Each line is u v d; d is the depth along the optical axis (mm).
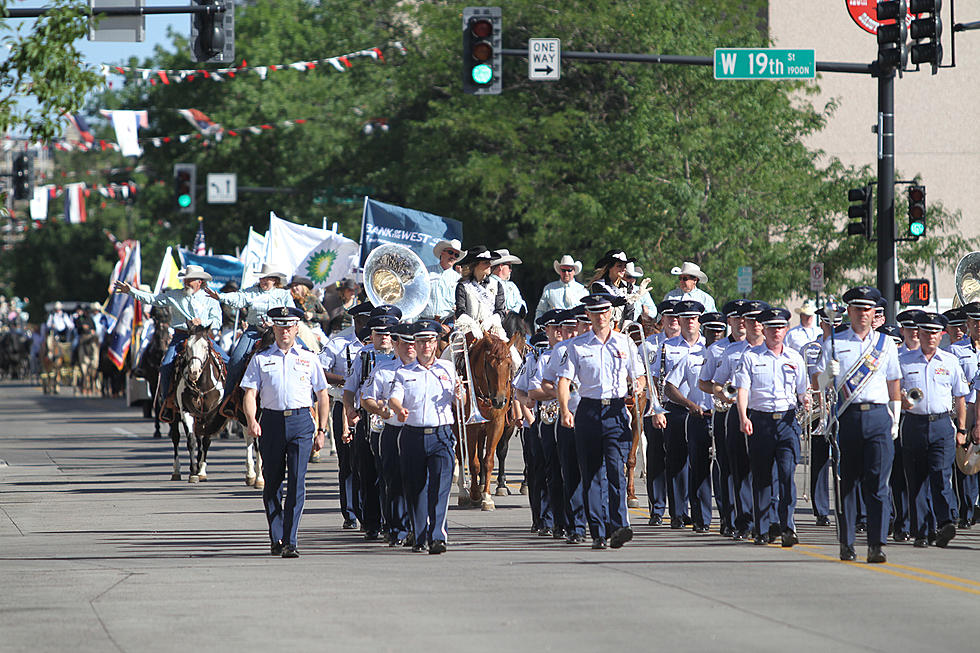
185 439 81938
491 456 47250
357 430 39812
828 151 139125
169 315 66000
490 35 58188
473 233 137375
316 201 155500
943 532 37625
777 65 59938
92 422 97125
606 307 37094
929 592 29641
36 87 47406
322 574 32719
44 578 32250
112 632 25547
